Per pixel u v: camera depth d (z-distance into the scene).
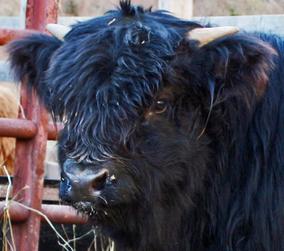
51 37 7.48
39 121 8.60
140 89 6.52
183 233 7.38
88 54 6.61
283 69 7.35
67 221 8.78
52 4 8.66
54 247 9.88
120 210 6.73
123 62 6.54
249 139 7.29
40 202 8.69
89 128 6.46
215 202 7.36
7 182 9.84
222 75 6.81
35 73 7.61
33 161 8.64
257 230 7.27
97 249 9.61
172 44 6.74
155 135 6.70
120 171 6.49
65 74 6.64
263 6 17.69
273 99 7.25
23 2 11.25
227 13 17.78
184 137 6.90
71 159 6.47
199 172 7.14
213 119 7.10
